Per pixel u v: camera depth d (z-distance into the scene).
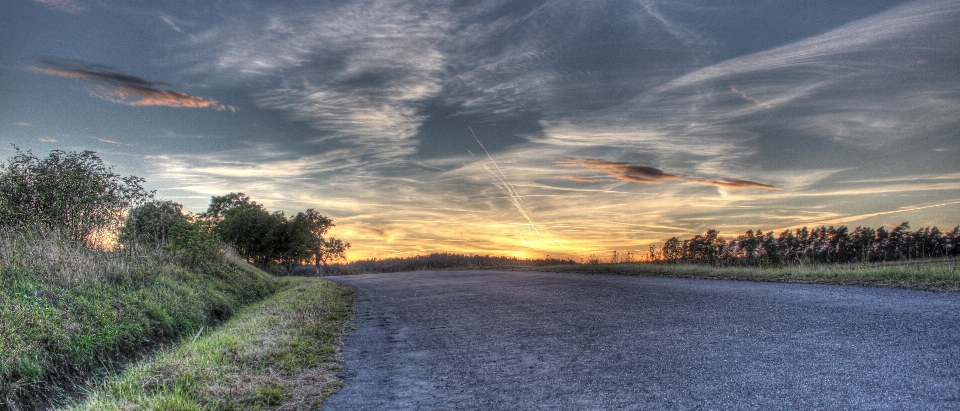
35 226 10.79
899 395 4.20
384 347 7.62
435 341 7.84
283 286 21.41
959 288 9.01
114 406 4.72
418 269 41.75
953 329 6.15
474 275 24.55
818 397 4.28
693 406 4.28
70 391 5.73
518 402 4.71
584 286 14.29
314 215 45.62
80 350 6.41
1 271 7.92
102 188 11.95
